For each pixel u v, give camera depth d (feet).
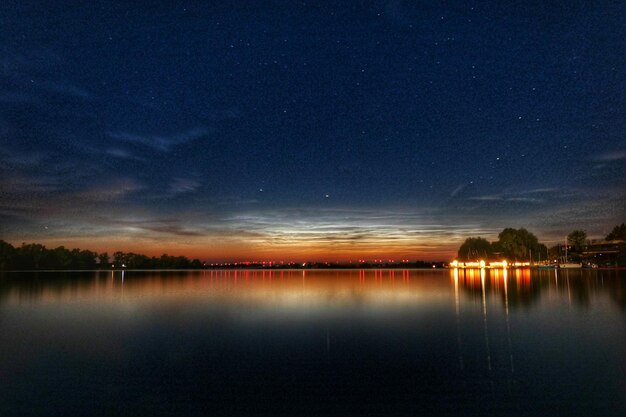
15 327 70.13
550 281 187.52
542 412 31.63
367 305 98.94
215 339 59.31
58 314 86.74
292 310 90.68
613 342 54.19
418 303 102.06
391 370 42.93
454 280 216.54
